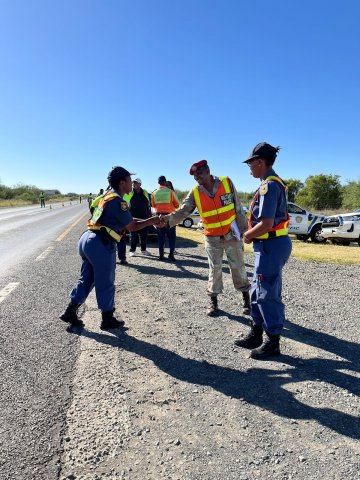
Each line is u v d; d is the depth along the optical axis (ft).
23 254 32.27
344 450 7.68
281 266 11.76
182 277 23.06
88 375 10.58
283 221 11.62
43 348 12.38
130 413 8.84
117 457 7.40
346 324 14.93
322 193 165.89
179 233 50.85
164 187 29.01
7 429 8.21
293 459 7.39
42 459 7.32
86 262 14.14
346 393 9.83
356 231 45.11
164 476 6.92
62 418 8.62
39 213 110.42
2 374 10.60
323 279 22.72
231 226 15.07
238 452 7.58
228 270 25.04
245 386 10.18
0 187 282.77
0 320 15.05
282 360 11.77
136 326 14.53
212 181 15.30
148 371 10.93
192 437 8.03
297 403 9.36
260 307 11.93
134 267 26.32
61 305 17.01
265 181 11.38
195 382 10.34
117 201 13.38
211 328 14.47
